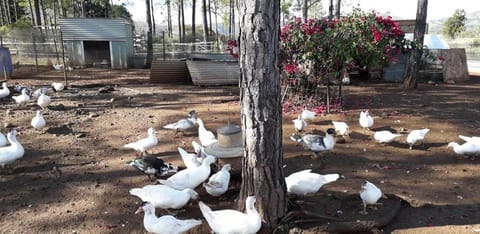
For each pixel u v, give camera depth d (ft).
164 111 33.45
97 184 18.52
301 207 15.25
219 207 16.12
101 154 22.81
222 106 35.27
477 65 70.64
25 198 17.13
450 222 14.51
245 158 14.06
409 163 20.51
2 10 120.16
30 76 56.90
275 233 13.88
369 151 22.45
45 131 27.40
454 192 16.96
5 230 14.49
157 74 50.37
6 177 19.40
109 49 75.25
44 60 73.92
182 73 51.21
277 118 13.51
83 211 15.89
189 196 15.21
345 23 30.71
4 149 19.98
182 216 15.39
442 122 28.17
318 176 15.81
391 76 50.42
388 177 18.70
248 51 12.78
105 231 14.35
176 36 143.02
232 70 48.93
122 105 36.22
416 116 29.96
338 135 25.35
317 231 13.87
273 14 12.50
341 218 14.55
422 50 43.73
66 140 25.44
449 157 21.22
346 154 22.00
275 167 13.83
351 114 30.66
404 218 14.98
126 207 16.22
